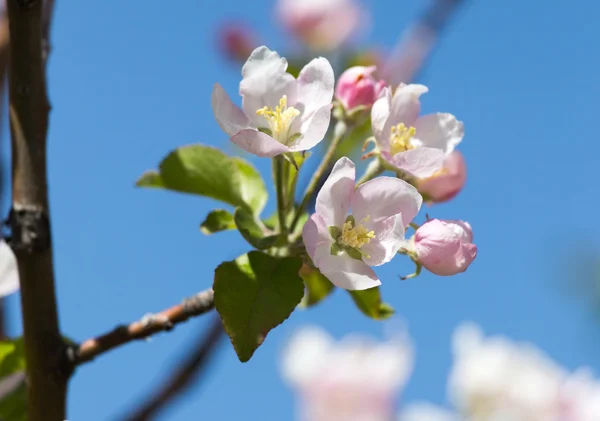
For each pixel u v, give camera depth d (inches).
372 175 24.3
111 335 23.6
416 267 23.5
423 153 23.7
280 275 23.3
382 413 33.0
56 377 23.5
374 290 25.4
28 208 23.4
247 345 22.9
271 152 23.1
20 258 23.4
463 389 32.9
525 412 32.6
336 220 23.4
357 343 33.7
